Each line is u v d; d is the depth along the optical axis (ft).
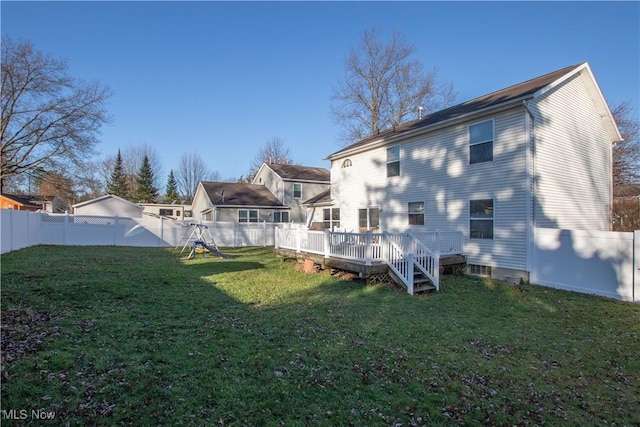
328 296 26.61
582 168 40.24
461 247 38.58
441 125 40.78
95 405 9.76
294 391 11.53
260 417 9.91
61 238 56.49
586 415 11.20
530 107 33.71
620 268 27.63
